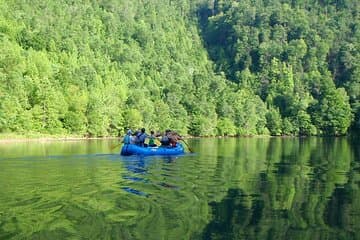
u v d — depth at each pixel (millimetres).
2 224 11406
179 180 18938
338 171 24641
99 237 10516
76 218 12039
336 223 12477
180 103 110125
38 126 75062
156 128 96875
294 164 28344
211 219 12469
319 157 35219
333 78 161250
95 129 84000
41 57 98000
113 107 90188
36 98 76500
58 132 77625
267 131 119750
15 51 92875
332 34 175750
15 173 19953
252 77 160875
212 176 20766
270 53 171000
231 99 118812
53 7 157500
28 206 13258
